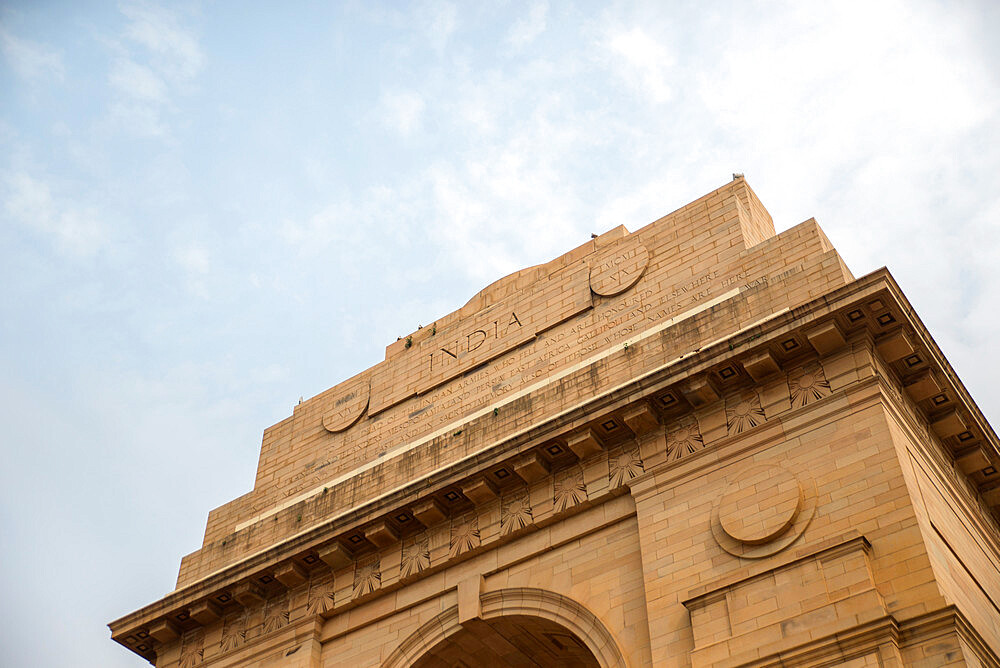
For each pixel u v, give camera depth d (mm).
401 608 35375
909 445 30234
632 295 38375
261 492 44094
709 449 31688
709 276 36719
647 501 31922
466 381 40906
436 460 37781
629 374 34906
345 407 44438
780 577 28031
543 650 34875
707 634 28156
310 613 36875
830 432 29938
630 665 29703
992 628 29578
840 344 31016
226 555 41250
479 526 35000
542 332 39875
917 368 31500
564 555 33125
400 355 44344
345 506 39062
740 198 39062
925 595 26109
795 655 26531
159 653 39875
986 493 34312
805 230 35375
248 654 37375
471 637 34219
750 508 29750
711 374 32125
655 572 30422
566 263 41906
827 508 28688
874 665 25500
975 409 32719
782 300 33188
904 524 27344
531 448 34031
